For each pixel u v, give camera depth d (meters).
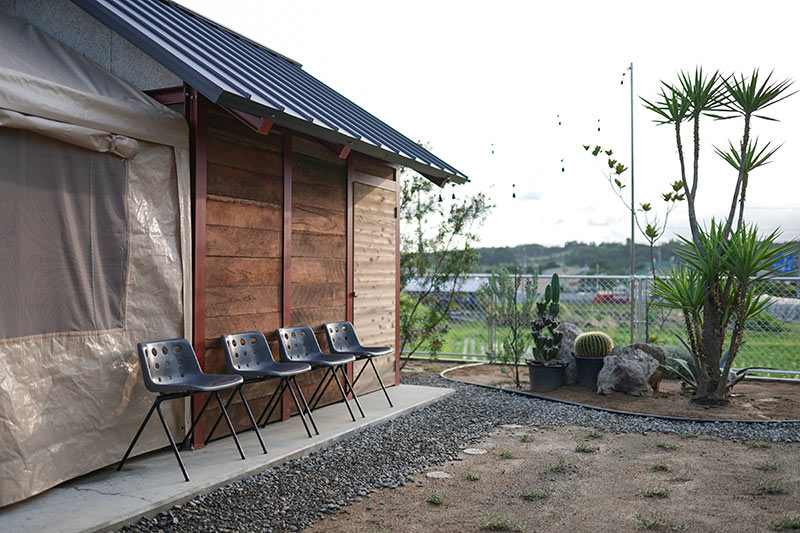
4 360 3.50
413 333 10.28
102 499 3.58
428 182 10.54
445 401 7.09
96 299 4.09
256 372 4.81
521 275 9.17
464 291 10.39
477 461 4.77
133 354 4.32
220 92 4.06
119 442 4.21
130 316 4.32
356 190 7.11
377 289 7.52
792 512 3.58
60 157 3.91
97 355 4.07
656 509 3.68
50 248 3.83
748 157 6.79
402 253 10.48
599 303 9.70
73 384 3.90
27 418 3.58
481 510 3.68
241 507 3.65
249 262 5.40
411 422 6.00
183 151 4.73
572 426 5.95
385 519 3.52
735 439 5.41
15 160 3.65
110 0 4.97
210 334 4.96
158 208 4.55
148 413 4.14
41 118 3.73
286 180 5.86
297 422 5.73
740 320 6.68
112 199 4.22
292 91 5.90
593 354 7.62
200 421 4.80
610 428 5.86
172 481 3.93
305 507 3.69
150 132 4.42
